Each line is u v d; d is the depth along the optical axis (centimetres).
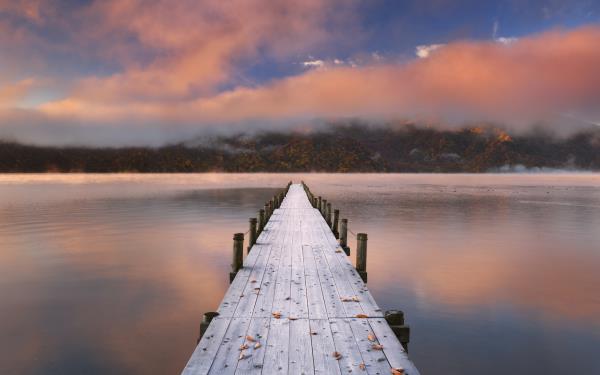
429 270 1622
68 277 1483
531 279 1494
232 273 940
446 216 3572
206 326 604
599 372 805
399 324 602
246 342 545
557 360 848
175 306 1177
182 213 3666
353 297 739
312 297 741
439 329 1014
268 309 675
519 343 932
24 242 2188
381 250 2030
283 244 1263
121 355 859
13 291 1306
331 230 1633
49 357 844
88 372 783
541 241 2345
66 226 2814
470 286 1398
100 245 2114
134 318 1077
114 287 1363
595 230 2803
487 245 2194
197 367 475
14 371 782
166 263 1716
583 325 1046
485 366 827
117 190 7519
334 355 511
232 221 3098
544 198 6084
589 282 1459
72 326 1015
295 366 483
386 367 484
